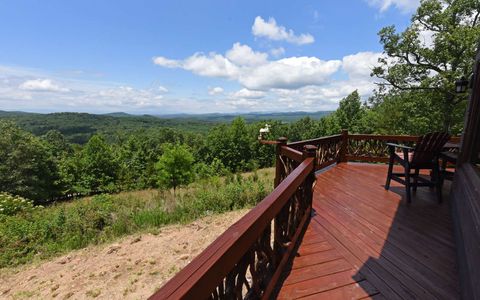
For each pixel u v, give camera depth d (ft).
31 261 14.19
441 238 7.91
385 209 10.37
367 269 6.35
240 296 4.00
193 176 63.36
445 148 12.65
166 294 2.30
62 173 71.97
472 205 6.04
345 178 15.49
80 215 18.76
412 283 5.80
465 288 5.09
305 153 9.09
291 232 7.20
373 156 20.15
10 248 14.89
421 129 42.68
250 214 4.33
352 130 93.45
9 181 62.28
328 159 18.94
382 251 7.18
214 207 19.43
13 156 62.44
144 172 86.89
